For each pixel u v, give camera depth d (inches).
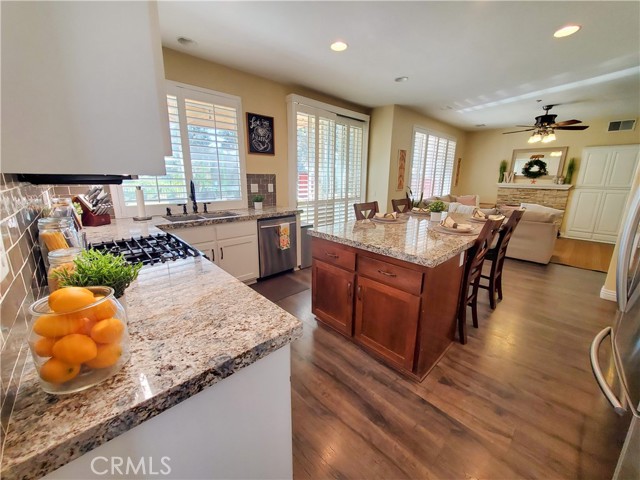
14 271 24.5
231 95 119.0
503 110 194.7
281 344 28.2
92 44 19.7
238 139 124.3
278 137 142.4
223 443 26.8
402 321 67.0
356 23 84.6
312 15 80.2
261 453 30.6
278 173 145.7
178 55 104.3
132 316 30.8
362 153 192.7
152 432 21.6
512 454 50.3
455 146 272.5
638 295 41.8
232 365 24.3
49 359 18.7
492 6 76.3
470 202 247.3
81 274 26.6
